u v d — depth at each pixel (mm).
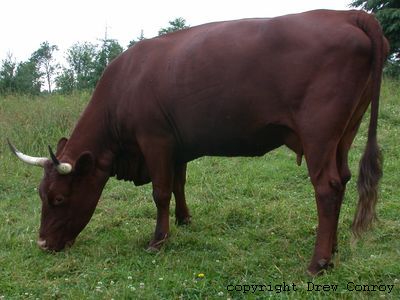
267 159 8688
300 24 4320
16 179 8195
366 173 4070
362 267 4258
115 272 4590
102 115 5488
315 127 4164
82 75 18469
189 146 5098
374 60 4098
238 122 4605
